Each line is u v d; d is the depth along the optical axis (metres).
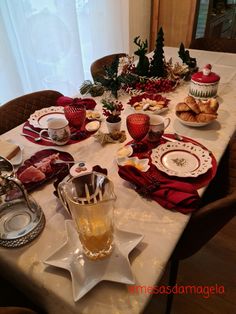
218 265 1.35
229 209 0.73
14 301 0.73
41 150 0.94
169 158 0.86
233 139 1.09
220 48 2.12
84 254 0.58
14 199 0.72
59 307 0.53
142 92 1.33
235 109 1.18
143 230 0.64
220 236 1.48
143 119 0.91
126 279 0.52
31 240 0.62
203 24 2.78
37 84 1.94
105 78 1.35
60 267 0.55
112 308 0.49
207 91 1.20
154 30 2.98
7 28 1.63
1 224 0.66
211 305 1.18
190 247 0.83
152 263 0.56
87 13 2.17
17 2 1.62
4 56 1.65
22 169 0.84
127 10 2.56
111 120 1.01
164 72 1.46
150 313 1.16
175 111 1.13
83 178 0.61
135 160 0.85
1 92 1.74
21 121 1.31
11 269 0.58
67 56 2.05
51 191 0.77
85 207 0.54
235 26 2.92
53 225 0.66
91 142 0.99
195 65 1.57
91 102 1.24
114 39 2.54
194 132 1.03
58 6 1.83
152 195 0.71
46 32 1.85
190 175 0.77
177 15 2.76
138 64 1.44
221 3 2.77
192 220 0.69
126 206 0.70
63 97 1.29
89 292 0.51
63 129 0.95
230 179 1.02
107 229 0.57
